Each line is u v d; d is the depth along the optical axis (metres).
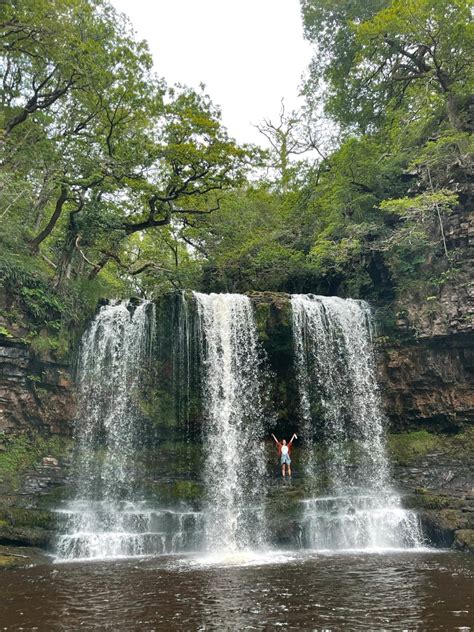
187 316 21.19
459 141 22.38
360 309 21.95
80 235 23.58
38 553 14.15
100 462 19.66
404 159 25.58
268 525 15.94
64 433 19.80
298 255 26.42
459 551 13.94
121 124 24.62
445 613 7.92
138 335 21.64
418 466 18.92
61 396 20.02
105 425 20.69
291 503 16.61
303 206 31.38
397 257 22.28
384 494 17.31
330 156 32.25
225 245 30.22
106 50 23.39
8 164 23.78
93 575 11.59
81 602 9.11
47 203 28.38
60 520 15.54
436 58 25.33
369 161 25.47
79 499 17.95
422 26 23.83
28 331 19.44
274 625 7.50
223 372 20.53
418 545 15.02
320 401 20.95
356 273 23.78
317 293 26.06
